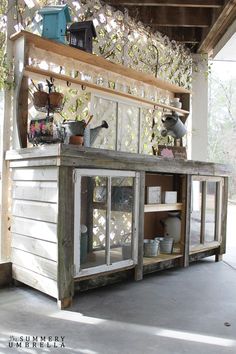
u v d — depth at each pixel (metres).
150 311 2.02
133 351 1.55
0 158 2.46
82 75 2.91
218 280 2.67
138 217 2.56
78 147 2.08
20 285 2.41
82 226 2.25
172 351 1.56
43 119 2.28
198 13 3.59
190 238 3.03
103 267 2.30
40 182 2.15
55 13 2.42
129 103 3.32
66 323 1.82
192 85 4.09
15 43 2.43
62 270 2.01
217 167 3.26
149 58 3.60
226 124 7.98
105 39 3.17
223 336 1.72
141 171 2.56
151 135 3.62
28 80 2.48
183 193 2.99
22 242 2.31
